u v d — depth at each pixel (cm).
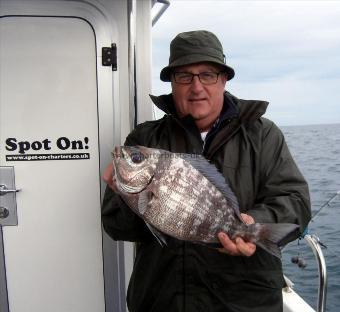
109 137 264
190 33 177
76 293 275
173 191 146
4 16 250
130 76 254
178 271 171
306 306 250
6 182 260
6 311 270
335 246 441
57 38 255
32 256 268
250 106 177
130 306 191
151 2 267
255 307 169
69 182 265
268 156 173
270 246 142
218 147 174
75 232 269
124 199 150
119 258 275
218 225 150
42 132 259
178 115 187
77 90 260
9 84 254
